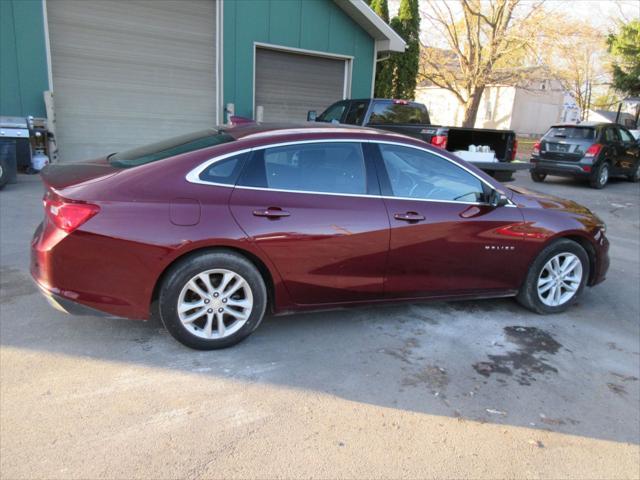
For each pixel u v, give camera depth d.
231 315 3.63
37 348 3.52
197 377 3.29
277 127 4.00
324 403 3.11
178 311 3.45
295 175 3.70
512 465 2.69
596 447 2.89
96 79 10.89
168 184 3.39
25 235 6.00
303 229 3.62
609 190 13.39
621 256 6.95
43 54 10.12
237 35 12.29
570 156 13.25
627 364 3.87
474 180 4.27
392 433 2.88
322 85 14.11
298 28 13.08
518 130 40.78
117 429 2.74
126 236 3.25
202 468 2.51
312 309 3.88
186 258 3.42
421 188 4.07
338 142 3.85
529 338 4.18
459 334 4.17
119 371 3.30
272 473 2.51
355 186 3.84
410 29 19.53
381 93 19.41
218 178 3.50
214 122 12.63
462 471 2.62
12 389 3.04
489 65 24.44
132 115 11.51
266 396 3.14
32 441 2.61
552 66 25.20
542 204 4.55
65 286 3.28
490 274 4.34
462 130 8.70
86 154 11.13
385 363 3.63
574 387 3.49
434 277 4.13
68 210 3.22
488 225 4.20
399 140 4.06
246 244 3.48
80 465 2.47
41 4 9.90
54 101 10.48
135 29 11.07
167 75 11.71
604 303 5.11
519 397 3.32
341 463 2.61
